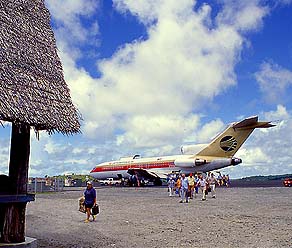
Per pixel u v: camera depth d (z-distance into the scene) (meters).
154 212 20.05
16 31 10.28
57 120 9.31
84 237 12.77
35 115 8.79
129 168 60.53
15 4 10.95
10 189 9.78
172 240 12.05
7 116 8.10
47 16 11.99
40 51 10.66
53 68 10.67
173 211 20.42
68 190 52.25
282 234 12.87
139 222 16.23
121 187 55.59
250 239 12.02
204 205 23.73
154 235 13.02
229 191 40.03
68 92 10.52
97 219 17.41
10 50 9.61
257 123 51.78
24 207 9.94
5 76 8.91
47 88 9.88
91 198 16.81
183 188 26.81
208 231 13.65
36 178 48.97
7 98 8.45
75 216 18.69
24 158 9.88
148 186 58.50
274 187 51.56
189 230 13.94
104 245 11.40
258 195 32.78
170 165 55.94
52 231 14.05
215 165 53.41
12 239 9.66
